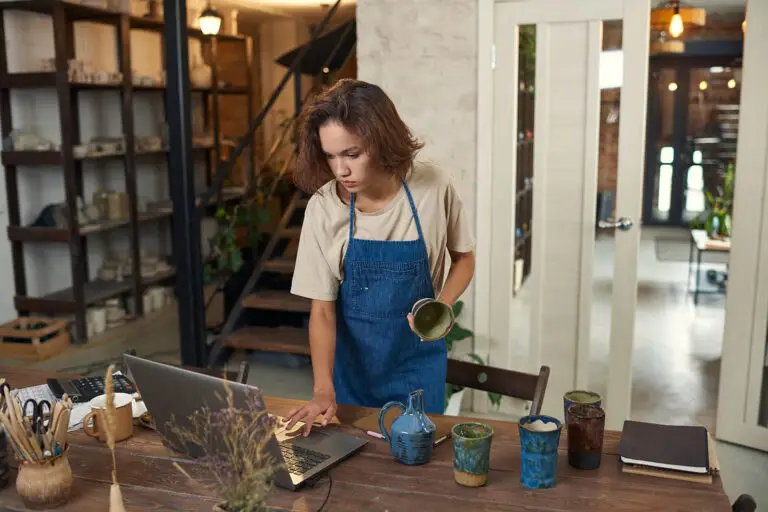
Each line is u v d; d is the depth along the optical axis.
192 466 1.64
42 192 5.47
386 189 1.87
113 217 5.60
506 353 3.82
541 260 3.65
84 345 5.15
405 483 1.54
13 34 5.05
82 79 5.12
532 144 3.59
